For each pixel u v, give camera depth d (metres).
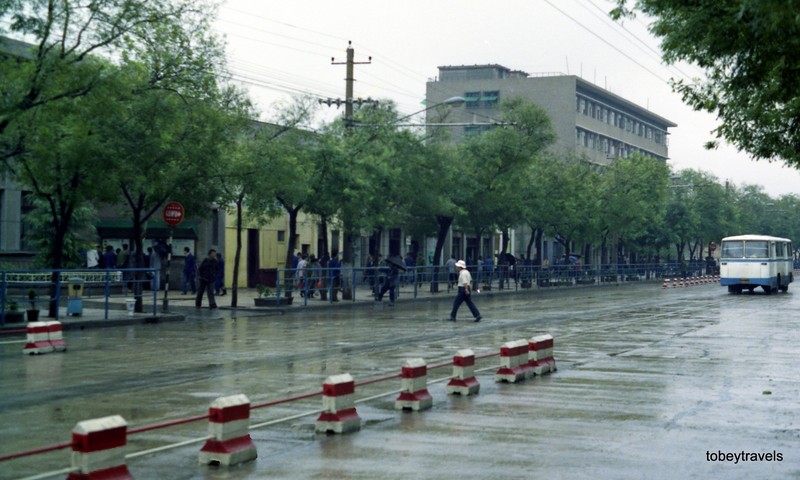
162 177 27.39
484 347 20.67
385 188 40.00
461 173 49.03
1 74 21.53
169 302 36.41
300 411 11.77
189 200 30.12
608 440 9.94
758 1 8.90
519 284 58.69
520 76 108.81
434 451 9.29
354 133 39.53
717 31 10.94
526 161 49.97
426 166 42.97
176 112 26.39
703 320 30.00
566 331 25.38
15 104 21.11
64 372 15.94
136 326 26.41
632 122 117.88
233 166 31.16
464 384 13.16
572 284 63.94
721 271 52.91
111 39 23.25
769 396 13.41
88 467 7.18
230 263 48.47
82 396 13.11
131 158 25.66
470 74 106.12
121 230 44.28
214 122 27.86
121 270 27.17
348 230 38.59
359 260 60.03
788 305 39.62
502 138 49.22
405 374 11.90
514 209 52.94
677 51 12.05
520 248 86.81
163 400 12.73
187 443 9.72
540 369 15.60
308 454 9.13
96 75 22.14
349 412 10.43
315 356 18.66
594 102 106.00
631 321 29.42
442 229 49.50
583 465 8.68
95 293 30.78
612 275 70.88
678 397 13.20
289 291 35.50
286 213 53.22
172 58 26.73
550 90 100.44
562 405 12.34
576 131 100.81
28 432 10.38
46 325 19.25
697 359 18.36
